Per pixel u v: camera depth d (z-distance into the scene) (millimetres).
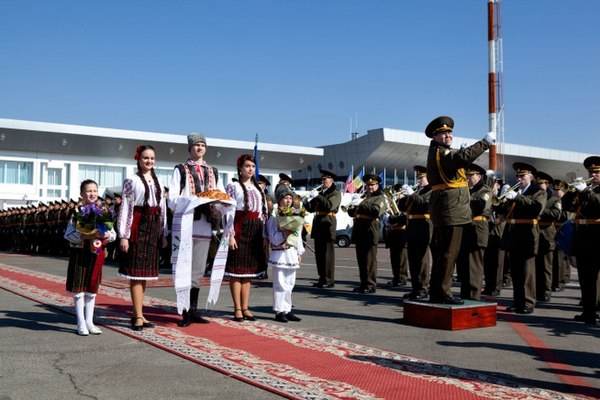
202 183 7281
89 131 40906
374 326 7410
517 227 8859
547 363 5605
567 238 8391
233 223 7352
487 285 11172
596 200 7934
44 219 22062
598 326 7730
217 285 7301
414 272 10164
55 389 4520
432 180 7598
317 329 7129
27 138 39344
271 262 7660
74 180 41562
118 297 9547
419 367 5305
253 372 5020
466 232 9312
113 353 5691
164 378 4848
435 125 7578
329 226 11703
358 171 62219
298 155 50062
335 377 4934
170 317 7754
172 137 43906
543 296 10430
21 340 6219
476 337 6805
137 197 6785
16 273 13555
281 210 7535
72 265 6562
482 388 4680
